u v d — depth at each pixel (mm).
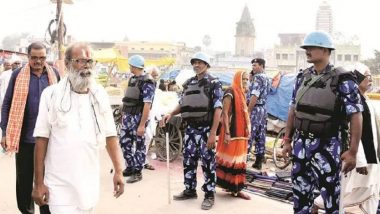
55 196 2895
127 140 6672
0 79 9070
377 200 4648
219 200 5727
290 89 9000
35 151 2951
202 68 5293
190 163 5625
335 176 3484
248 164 8062
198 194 6012
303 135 3598
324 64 3496
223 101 5629
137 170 6699
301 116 3574
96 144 2996
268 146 8648
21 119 4000
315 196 4562
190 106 5379
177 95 9500
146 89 6430
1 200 5543
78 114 2932
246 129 5770
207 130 5375
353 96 3334
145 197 5848
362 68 4176
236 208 5402
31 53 4059
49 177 2928
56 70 4348
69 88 2936
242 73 5695
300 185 3670
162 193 6047
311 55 3490
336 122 3443
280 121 9102
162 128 8414
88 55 2939
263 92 7578
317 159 3508
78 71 2916
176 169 7668
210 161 5375
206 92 5285
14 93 4023
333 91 3406
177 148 8242
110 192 6051
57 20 19641
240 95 5695
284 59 79812
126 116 6625
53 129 2922
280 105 9109
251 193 6129
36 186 2938
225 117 5605
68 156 2889
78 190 2895
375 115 4371
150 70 10195
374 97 9172
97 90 3033
